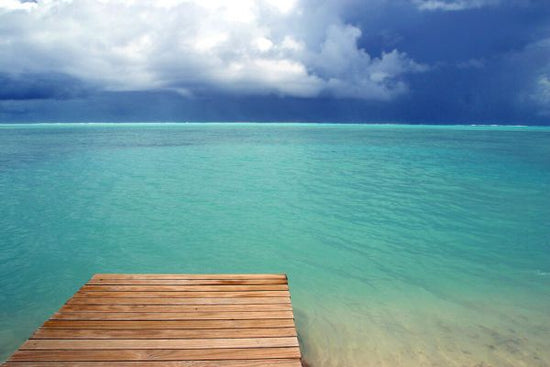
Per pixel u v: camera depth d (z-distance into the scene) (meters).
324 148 45.19
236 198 16.75
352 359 5.34
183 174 23.84
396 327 6.24
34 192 17.91
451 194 17.58
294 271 8.80
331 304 7.10
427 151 41.22
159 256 9.77
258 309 4.95
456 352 5.49
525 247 10.30
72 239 11.01
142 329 4.41
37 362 3.78
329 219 13.19
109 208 14.81
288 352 4.05
